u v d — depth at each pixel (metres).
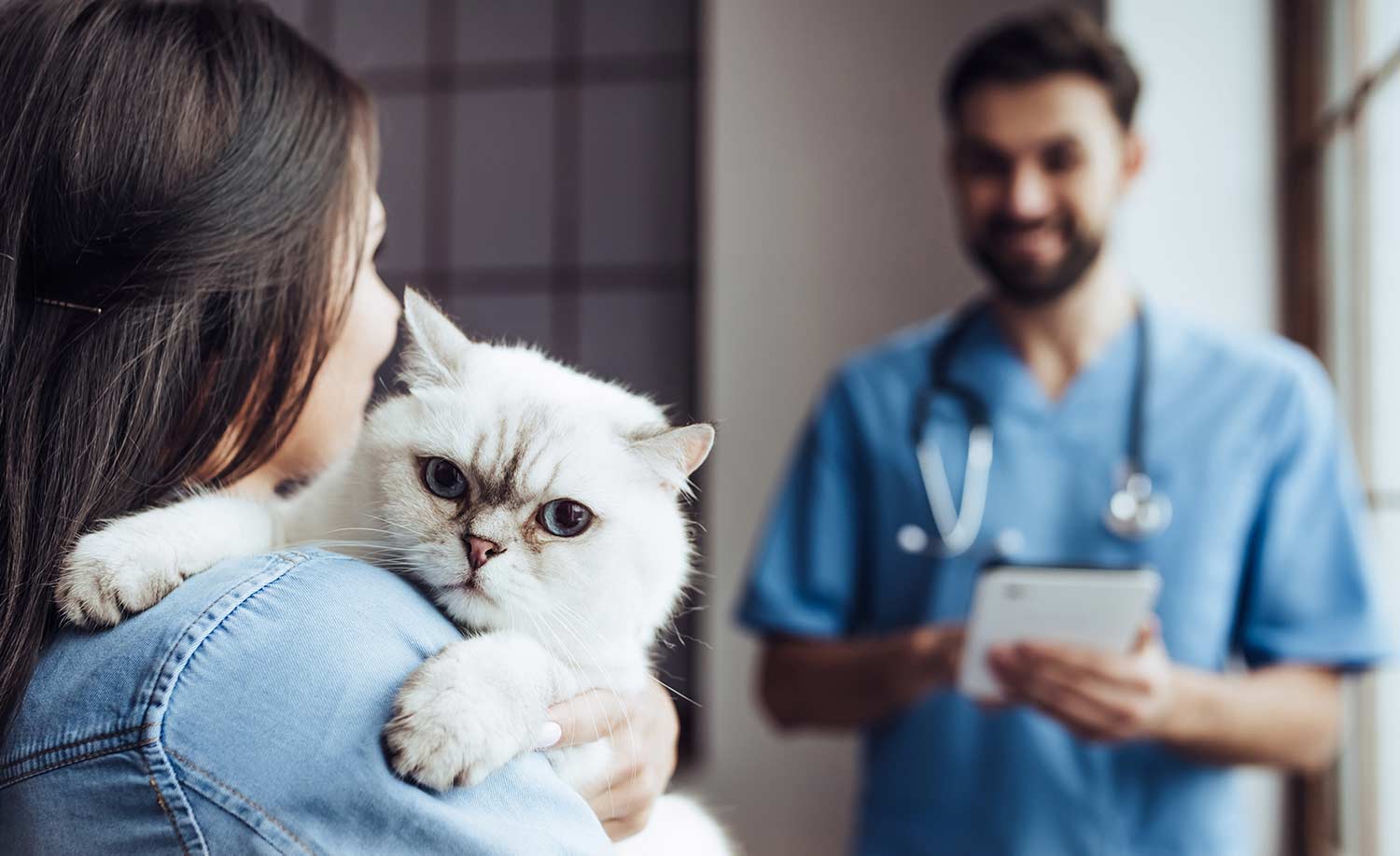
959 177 1.92
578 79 3.15
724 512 3.06
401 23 3.19
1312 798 2.12
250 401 0.79
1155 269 2.26
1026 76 1.78
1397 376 1.78
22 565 0.68
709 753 3.01
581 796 0.73
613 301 3.14
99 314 0.73
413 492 0.84
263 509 0.82
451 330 0.92
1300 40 2.17
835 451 2.02
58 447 0.70
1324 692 1.74
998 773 1.80
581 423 0.88
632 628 0.90
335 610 0.64
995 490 1.87
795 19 3.06
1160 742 1.75
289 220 0.78
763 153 3.07
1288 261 2.22
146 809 0.58
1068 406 1.85
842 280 3.05
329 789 0.58
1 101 0.73
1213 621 1.77
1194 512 1.78
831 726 1.94
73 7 0.76
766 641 2.09
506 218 3.17
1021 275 1.83
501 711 0.64
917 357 2.01
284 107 0.80
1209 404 1.81
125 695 0.60
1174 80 2.27
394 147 3.19
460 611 0.82
